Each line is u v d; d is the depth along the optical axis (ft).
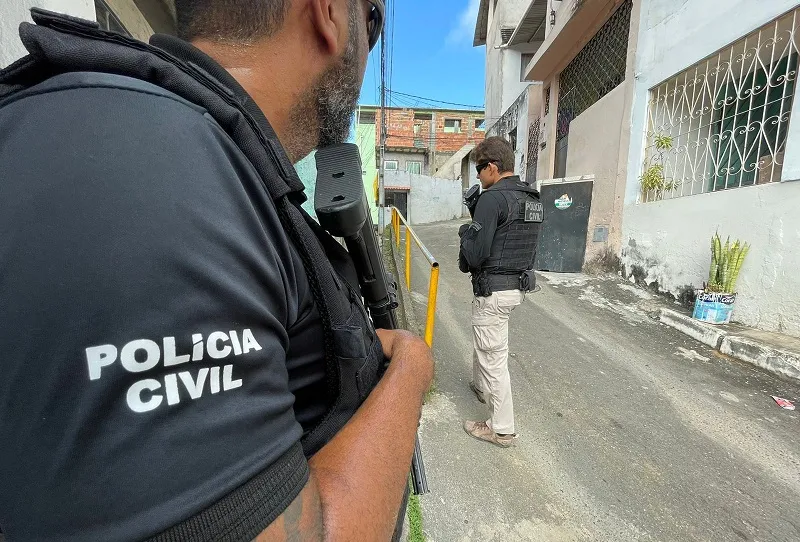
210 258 1.22
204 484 1.13
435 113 90.07
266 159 1.54
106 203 1.14
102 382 1.07
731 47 13.07
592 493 6.91
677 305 15.33
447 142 90.17
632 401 9.68
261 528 1.19
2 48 3.34
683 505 6.67
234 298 1.25
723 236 13.41
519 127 38.60
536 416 9.11
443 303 16.94
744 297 12.67
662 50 16.19
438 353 12.35
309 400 1.98
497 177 8.58
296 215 1.69
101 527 1.06
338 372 1.93
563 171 27.02
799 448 7.95
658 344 12.71
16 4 3.46
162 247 1.15
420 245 10.97
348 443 1.73
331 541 1.38
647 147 17.54
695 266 14.65
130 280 1.11
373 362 2.22
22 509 1.11
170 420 1.12
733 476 7.28
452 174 79.56
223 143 1.42
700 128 14.67
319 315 1.85
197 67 1.51
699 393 9.92
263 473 1.24
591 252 20.92
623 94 18.72
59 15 1.39
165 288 1.14
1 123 1.28
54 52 1.31
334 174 2.26
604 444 8.16
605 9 20.31
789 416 8.93
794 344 10.84
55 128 1.22
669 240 15.92
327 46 2.00
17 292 1.10
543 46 25.94
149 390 1.11
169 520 1.08
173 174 1.23
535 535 6.13
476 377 9.80
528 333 13.67
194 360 1.17
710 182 15.07
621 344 12.76
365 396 2.10
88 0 4.43
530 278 8.02
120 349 1.09
